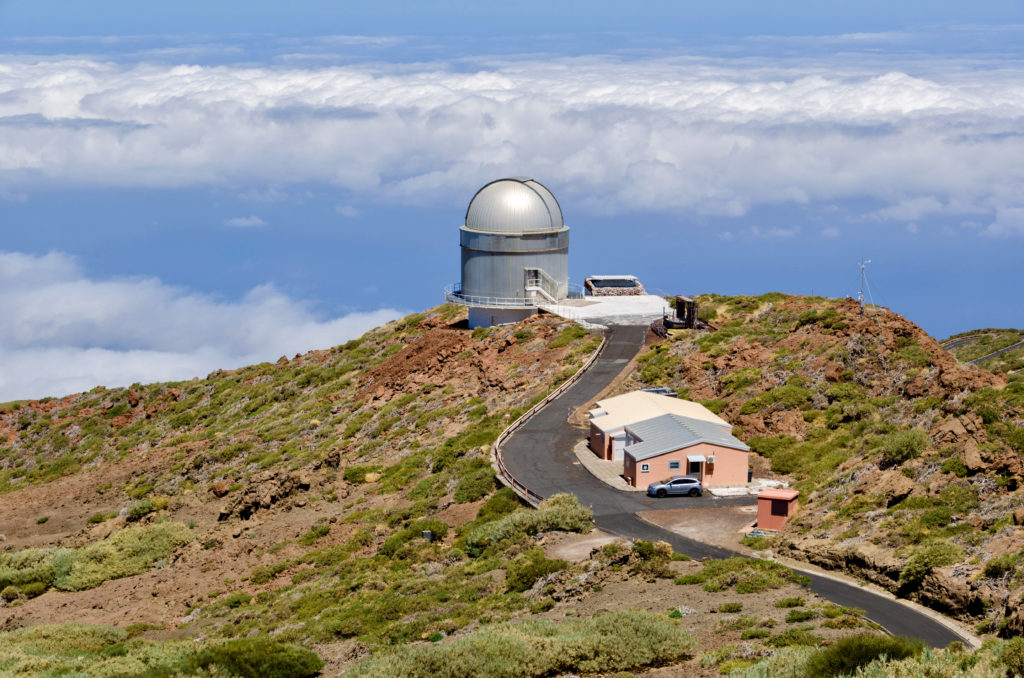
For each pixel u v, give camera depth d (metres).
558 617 45.09
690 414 72.75
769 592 45.00
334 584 58.06
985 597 40.56
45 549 74.81
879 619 41.28
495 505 64.19
